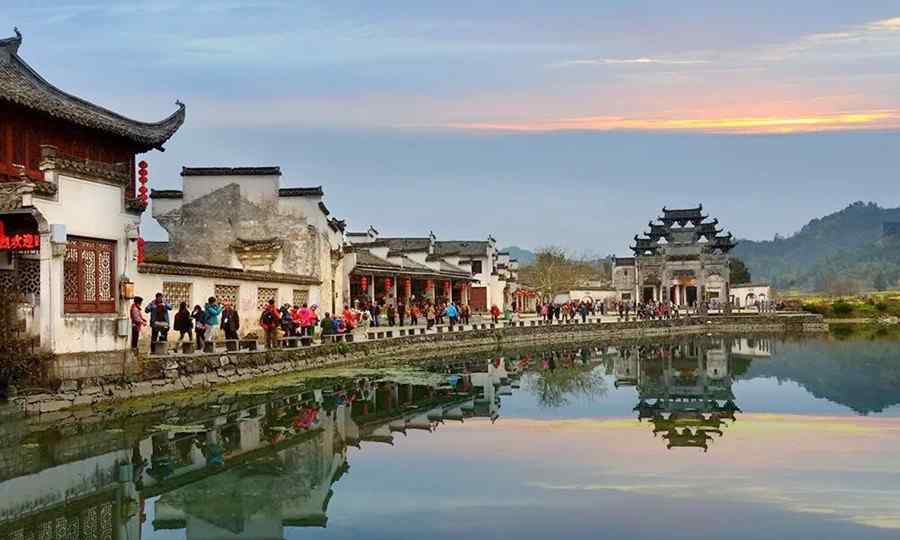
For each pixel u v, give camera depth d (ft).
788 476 67.51
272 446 81.05
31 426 81.76
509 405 110.63
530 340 239.91
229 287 139.64
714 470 69.92
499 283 329.93
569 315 297.74
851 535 52.65
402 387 128.47
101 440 80.18
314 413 101.04
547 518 56.65
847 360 173.27
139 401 95.81
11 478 67.46
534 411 105.19
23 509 60.13
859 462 72.59
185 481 67.77
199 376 109.29
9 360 82.48
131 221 103.35
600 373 154.81
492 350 214.28
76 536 54.34
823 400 112.78
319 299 174.70
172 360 104.12
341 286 198.39
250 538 53.31
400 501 61.21
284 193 174.91
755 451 77.71
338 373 140.77
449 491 63.77
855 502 59.88
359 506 60.13
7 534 54.65
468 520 56.29
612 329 270.87
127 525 56.65
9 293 87.66
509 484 65.77
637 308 328.08
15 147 98.43
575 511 58.13
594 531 53.78
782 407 106.63
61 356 87.30
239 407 102.01
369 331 183.52
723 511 57.88
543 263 414.21
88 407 89.15
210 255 174.09
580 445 81.82
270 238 173.99
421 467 72.23
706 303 332.19
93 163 101.35
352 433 88.48
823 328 295.48
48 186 88.17
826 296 540.52
